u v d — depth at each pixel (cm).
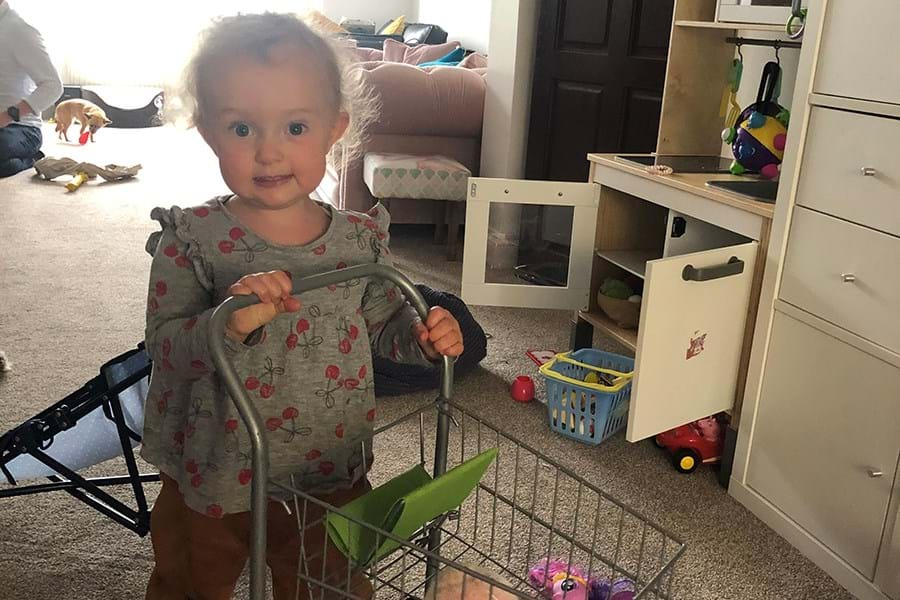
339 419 117
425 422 223
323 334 114
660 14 317
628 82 329
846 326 166
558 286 264
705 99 258
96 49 727
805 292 175
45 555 163
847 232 164
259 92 104
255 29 107
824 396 172
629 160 244
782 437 183
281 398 113
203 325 96
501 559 163
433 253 385
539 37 355
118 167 490
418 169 363
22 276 317
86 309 288
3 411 213
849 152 162
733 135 229
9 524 171
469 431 220
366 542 98
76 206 424
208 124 108
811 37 170
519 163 373
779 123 221
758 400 189
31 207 417
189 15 730
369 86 380
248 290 93
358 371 117
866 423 162
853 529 166
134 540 170
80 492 160
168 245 112
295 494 96
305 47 108
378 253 121
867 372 162
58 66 723
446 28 617
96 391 154
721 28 246
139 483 159
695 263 182
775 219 182
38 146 500
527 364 266
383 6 749
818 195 170
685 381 189
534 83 361
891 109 153
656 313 178
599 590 142
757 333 188
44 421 150
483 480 195
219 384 113
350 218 119
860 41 159
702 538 181
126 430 156
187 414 116
